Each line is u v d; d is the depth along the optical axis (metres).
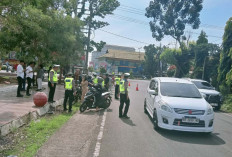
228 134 8.55
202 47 34.81
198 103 8.00
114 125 8.76
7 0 9.76
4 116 7.98
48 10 18.38
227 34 21.09
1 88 15.88
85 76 13.48
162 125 7.82
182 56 49.22
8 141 6.30
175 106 7.70
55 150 5.73
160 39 50.91
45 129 7.62
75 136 7.02
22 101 11.33
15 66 34.56
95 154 5.66
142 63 76.25
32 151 5.58
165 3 48.78
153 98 9.55
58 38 18.00
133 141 6.90
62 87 21.52
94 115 10.58
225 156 6.08
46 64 21.95
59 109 11.52
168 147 6.55
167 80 9.78
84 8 33.19
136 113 11.61
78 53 25.41
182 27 48.12
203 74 32.22
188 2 47.69
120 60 82.38
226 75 19.25
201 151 6.38
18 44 18.09
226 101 18.12
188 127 7.55
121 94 10.17
